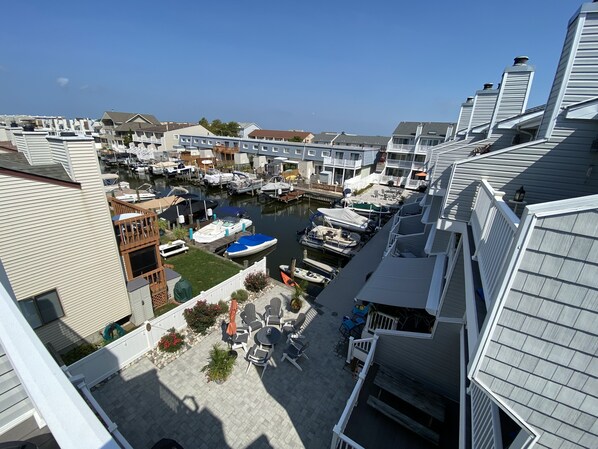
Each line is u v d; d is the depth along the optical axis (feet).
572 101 18.34
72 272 29.40
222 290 40.75
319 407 26.17
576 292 8.57
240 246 64.34
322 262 66.18
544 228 8.59
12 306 9.53
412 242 51.85
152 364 29.89
